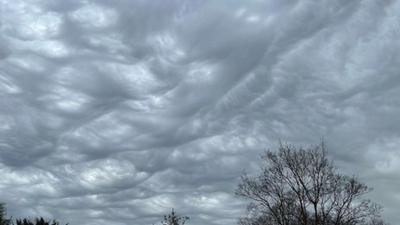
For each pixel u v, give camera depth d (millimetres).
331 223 45969
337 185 46750
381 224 46312
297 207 47031
